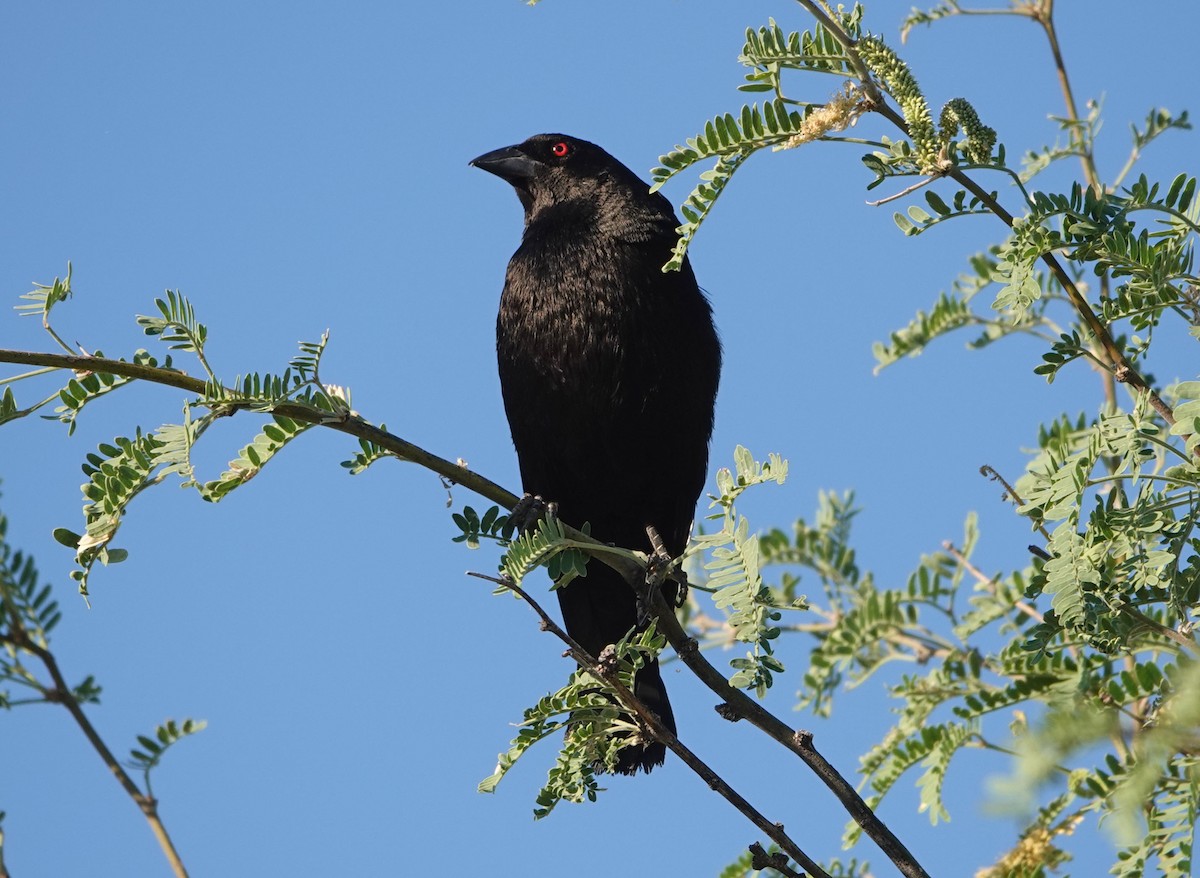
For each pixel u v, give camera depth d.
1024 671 9.16
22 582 8.71
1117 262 7.60
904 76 7.54
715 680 7.82
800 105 7.85
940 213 7.62
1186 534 7.06
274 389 7.58
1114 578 7.26
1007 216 7.67
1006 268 7.62
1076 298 7.86
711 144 7.92
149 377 7.49
